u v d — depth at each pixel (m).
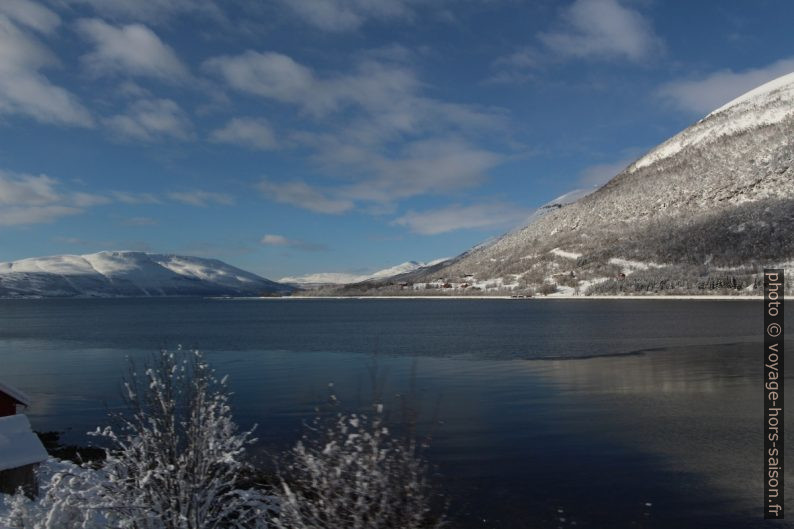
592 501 15.38
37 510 8.80
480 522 13.88
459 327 92.75
